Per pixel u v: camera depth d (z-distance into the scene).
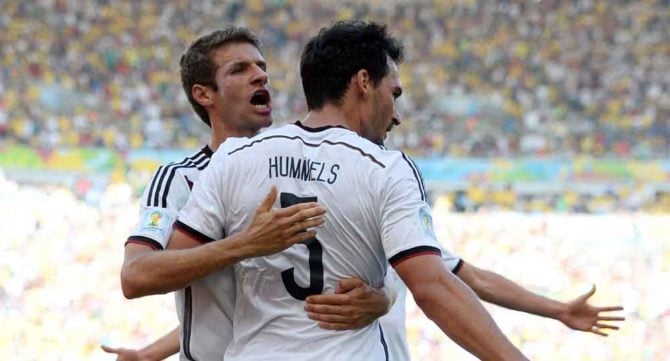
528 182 60.34
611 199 59.59
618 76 76.31
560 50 79.19
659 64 77.56
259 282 7.72
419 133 67.56
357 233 7.55
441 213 53.22
